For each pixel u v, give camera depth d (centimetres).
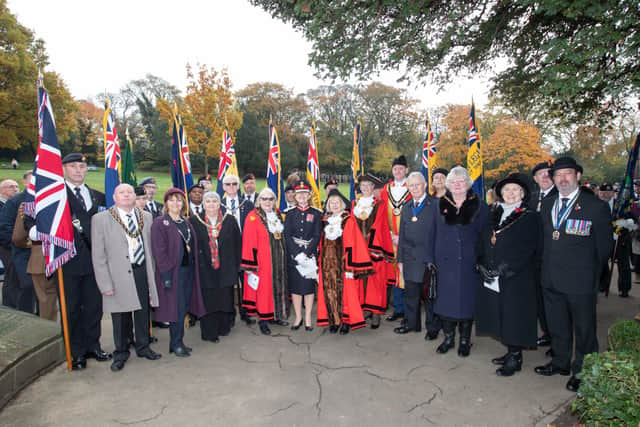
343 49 511
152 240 397
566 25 575
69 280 375
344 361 397
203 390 340
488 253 372
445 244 402
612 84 392
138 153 5231
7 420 296
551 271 348
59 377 365
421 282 457
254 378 361
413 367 382
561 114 709
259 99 5481
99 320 404
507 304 360
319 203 682
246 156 4450
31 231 374
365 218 491
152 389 342
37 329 390
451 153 2875
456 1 519
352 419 293
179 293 412
